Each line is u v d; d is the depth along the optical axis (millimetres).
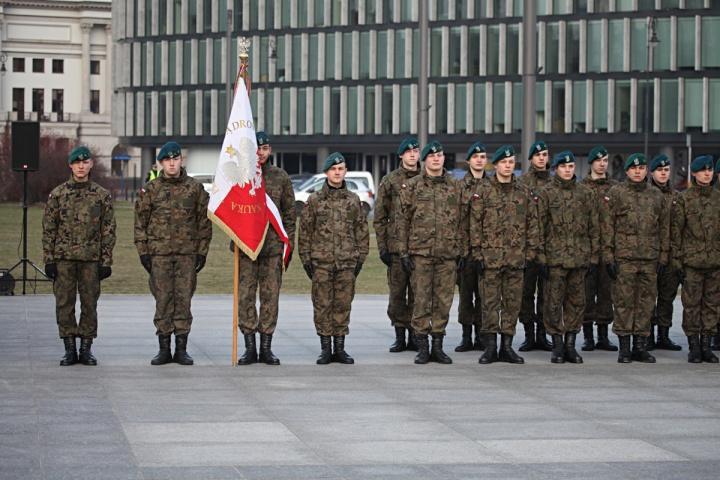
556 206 16766
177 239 16188
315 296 16516
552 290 16797
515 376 15586
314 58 103000
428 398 13906
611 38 91875
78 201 15938
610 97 91938
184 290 16234
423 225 16500
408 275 17453
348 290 16500
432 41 97875
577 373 15906
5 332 19281
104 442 11375
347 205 16516
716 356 17375
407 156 17547
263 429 12062
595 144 92500
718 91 90062
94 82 157000
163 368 15883
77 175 16047
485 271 16672
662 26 90688
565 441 11664
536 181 18109
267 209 16172
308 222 16531
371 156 103938
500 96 96125
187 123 109125
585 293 17344
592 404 13633
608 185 17828
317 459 10797
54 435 11656
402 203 16594
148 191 16188
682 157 92812
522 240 16656
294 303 24469
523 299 18078
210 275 31984
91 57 157000
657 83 90875
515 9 95250
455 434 11930
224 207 15953
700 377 15641
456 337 19562
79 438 11539
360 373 15688
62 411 12852
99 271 16016
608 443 11594
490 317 16688
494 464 10688
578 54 92500
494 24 95938
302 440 11570
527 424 12469
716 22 89750
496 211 16609
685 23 90250
